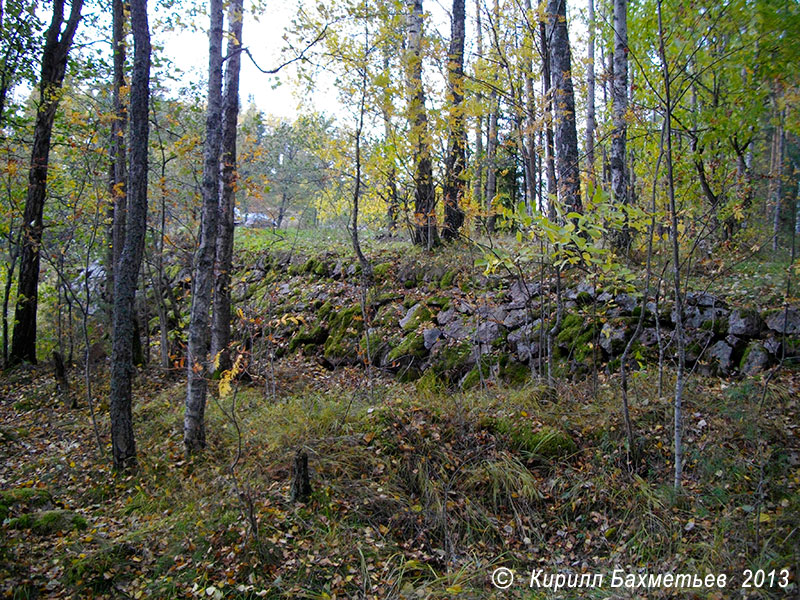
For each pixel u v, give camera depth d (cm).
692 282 674
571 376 654
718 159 743
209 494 499
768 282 630
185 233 1222
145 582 393
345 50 715
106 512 504
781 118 480
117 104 857
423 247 1029
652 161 727
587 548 434
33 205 1020
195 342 581
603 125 858
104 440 652
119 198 852
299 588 391
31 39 994
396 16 720
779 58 427
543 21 635
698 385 560
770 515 391
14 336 1059
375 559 424
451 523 462
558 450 519
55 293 1123
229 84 817
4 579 373
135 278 572
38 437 695
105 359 1006
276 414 635
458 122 832
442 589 396
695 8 434
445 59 776
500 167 1196
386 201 1013
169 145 953
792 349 548
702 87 742
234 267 1354
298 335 964
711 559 377
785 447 453
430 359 767
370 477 508
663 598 364
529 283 772
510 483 491
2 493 482
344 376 805
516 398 597
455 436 554
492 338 740
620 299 677
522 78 645
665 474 473
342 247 1208
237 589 387
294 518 453
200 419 582
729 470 446
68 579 382
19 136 1069
